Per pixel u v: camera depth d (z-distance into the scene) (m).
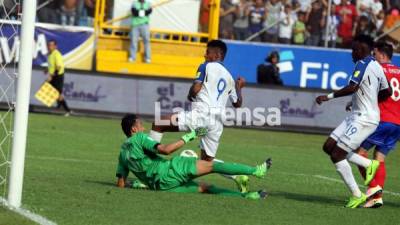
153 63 66.31
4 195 25.19
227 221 23.23
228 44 65.88
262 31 67.31
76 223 21.62
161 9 66.75
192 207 25.14
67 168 34.66
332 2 67.12
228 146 48.19
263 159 43.06
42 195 25.84
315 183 34.72
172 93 63.12
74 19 66.25
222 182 33.50
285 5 67.31
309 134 60.53
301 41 67.38
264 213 25.00
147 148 27.75
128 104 62.91
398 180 38.41
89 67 65.94
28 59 23.47
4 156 33.56
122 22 66.50
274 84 65.12
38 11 65.31
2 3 35.12
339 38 67.31
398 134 29.06
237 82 30.77
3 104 57.59
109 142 46.03
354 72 27.05
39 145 42.38
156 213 23.81
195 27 67.12
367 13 67.38
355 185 27.48
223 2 68.00
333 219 24.83
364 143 28.97
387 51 29.02
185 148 46.31
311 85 66.12
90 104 62.81
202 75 29.97
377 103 27.48
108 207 24.33
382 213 26.70
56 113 62.50
